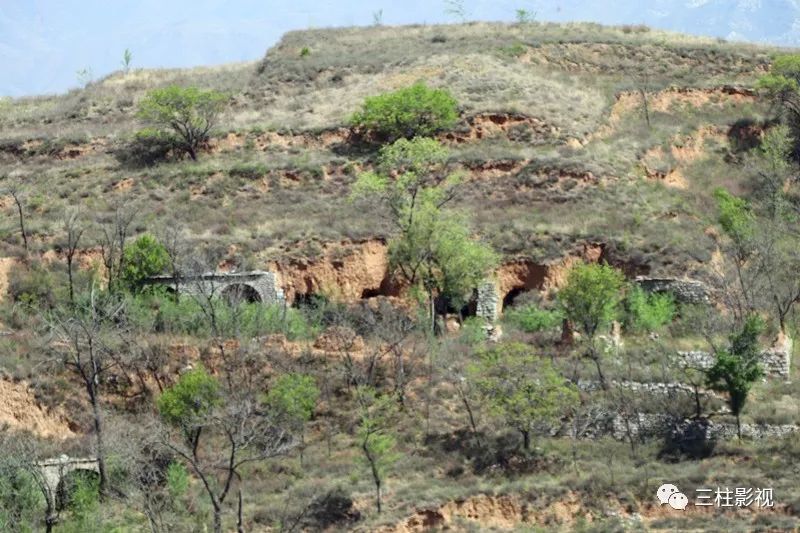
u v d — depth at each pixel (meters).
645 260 97.25
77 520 73.31
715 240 102.56
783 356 84.75
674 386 81.81
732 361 78.81
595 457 77.38
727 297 92.06
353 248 99.94
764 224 107.00
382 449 76.31
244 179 113.62
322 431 80.38
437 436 79.44
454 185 106.56
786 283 97.00
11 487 74.00
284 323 88.50
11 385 82.62
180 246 97.31
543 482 74.81
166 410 77.94
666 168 114.44
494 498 73.75
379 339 86.25
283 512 72.94
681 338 89.31
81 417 82.12
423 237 93.62
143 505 72.31
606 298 86.56
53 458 76.94
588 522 72.56
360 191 99.19
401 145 104.88
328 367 83.81
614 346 86.94
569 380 82.12
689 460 77.00
